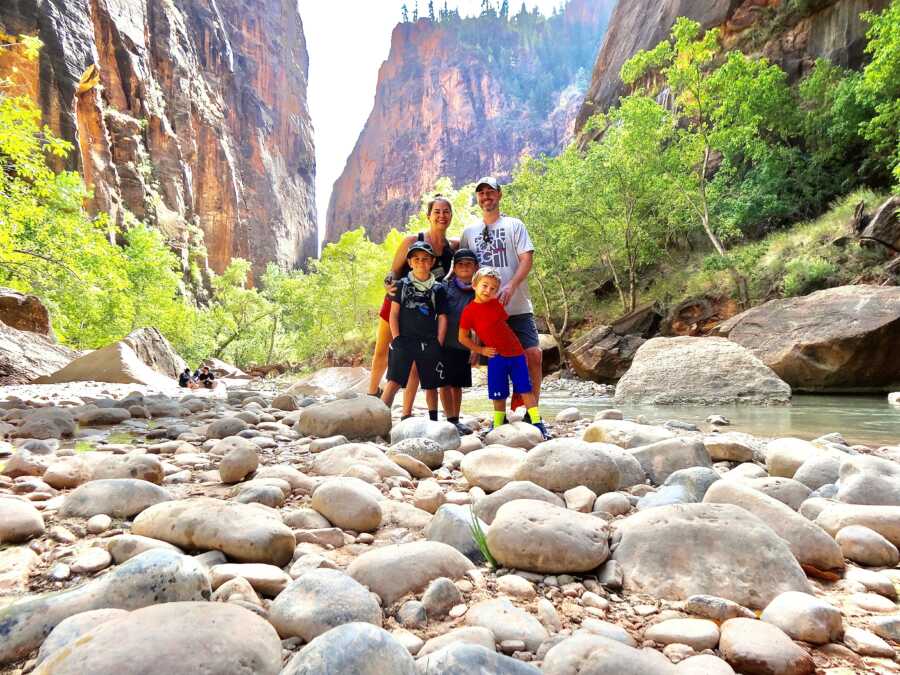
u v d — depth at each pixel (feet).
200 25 294.25
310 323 157.38
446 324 13.66
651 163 65.41
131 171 195.11
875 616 4.24
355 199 539.29
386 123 550.77
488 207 14.40
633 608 4.35
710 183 68.90
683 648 3.66
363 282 142.20
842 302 33.63
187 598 3.86
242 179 309.22
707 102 65.72
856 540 5.33
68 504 6.35
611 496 6.59
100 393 29.09
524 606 4.32
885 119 49.44
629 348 51.62
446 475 8.95
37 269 50.83
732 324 38.37
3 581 4.46
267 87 366.43
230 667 3.00
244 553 4.85
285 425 15.69
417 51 565.53
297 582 4.09
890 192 50.47
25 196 43.52
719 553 4.69
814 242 49.73
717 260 55.47
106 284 70.49
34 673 2.97
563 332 70.90
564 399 34.19
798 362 31.91
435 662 3.07
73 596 3.76
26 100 40.63
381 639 3.02
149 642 3.01
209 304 217.15
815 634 3.77
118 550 4.93
